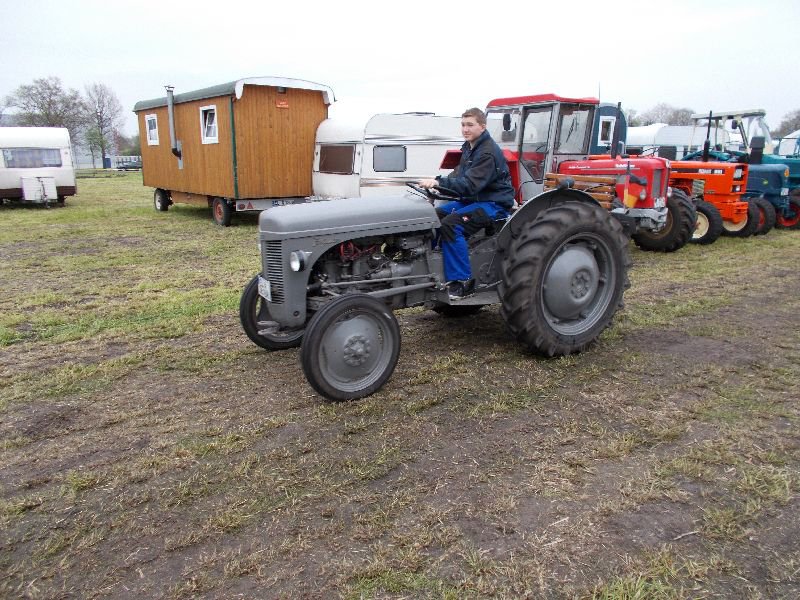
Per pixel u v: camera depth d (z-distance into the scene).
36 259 7.70
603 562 2.04
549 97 7.14
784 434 2.89
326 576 2.00
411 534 2.19
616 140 12.19
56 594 1.94
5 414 3.22
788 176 10.27
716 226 8.52
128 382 3.64
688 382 3.52
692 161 10.11
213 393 3.47
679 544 2.13
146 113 13.50
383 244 3.68
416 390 3.47
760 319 4.80
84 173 33.41
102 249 8.55
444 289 3.78
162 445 2.86
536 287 3.70
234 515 2.32
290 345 4.15
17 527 2.29
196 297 5.62
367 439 2.90
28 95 42.50
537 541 2.15
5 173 13.77
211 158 11.31
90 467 2.69
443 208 3.93
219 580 1.99
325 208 3.38
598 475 2.57
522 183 7.22
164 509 2.37
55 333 4.59
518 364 3.84
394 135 10.25
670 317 4.86
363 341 3.30
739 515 2.28
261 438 2.93
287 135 11.17
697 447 2.78
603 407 3.21
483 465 2.66
